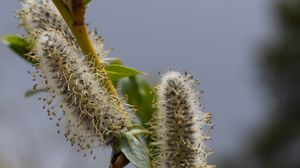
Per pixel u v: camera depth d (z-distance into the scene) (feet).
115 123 0.96
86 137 0.96
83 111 0.95
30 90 1.08
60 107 0.96
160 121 0.99
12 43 1.12
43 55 0.95
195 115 0.99
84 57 0.95
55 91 0.95
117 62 1.03
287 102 10.98
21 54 1.12
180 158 0.98
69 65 0.95
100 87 0.97
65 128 0.96
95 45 1.00
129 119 0.97
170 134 0.98
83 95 0.95
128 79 1.14
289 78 10.93
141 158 0.92
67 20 0.93
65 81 0.95
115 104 0.96
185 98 0.98
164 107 0.99
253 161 10.19
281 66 11.08
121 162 0.94
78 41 0.94
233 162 10.00
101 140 0.95
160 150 0.98
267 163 10.19
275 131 10.45
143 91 1.13
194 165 0.98
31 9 0.99
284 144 10.39
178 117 0.98
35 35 0.97
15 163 1.82
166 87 0.99
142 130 0.95
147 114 1.13
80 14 0.92
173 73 1.00
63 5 0.92
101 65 0.96
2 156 1.83
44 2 0.99
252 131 10.34
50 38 0.95
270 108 10.91
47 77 0.95
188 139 0.98
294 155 10.33
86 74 0.95
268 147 10.34
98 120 0.96
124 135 0.94
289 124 10.56
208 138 0.99
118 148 0.94
